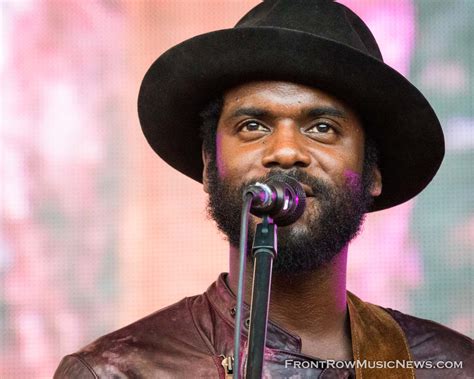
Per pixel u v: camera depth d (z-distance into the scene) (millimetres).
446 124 19219
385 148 9227
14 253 20156
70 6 20703
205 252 20047
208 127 9023
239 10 20719
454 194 18859
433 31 19516
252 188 7328
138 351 8703
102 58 20672
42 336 19906
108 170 20391
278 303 8711
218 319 8812
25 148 20469
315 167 8508
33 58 20641
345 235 8617
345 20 8945
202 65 8797
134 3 20703
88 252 20125
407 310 18688
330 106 8656
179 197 20234
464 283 18672
